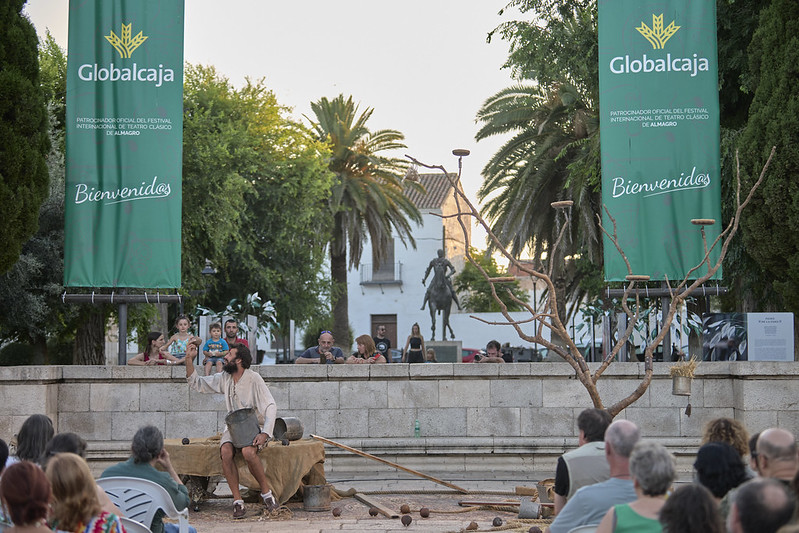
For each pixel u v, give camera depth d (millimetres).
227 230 30734
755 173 15758
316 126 40375
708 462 5180
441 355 39000
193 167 30328
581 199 24875
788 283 15672
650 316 17062
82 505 4891
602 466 6316
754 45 16609
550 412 14375
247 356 10062
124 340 15008
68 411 14281
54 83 25078
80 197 14422
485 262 62750
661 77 14781
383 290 63969
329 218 39062
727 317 14508
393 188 41219
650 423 14273
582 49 22312
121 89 14500
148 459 7312
